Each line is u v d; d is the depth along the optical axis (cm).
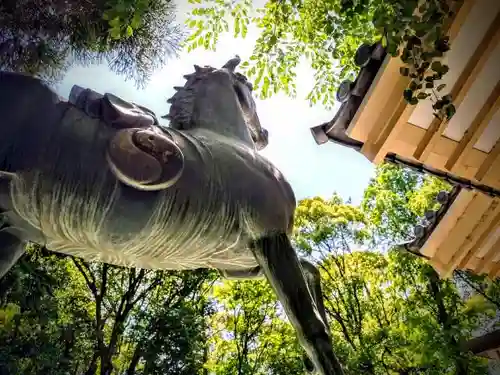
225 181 296
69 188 258
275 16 829
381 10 392
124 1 341
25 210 262
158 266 309
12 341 738
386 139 542
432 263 793
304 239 1772
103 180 262
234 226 296
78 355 1170
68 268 1434
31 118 260
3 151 253
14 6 307
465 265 770
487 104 533
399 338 1441
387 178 1739
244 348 1770
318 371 298
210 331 1806
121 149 266
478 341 1546
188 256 299
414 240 802
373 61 506
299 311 298
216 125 341
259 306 1827
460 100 522
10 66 302
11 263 268
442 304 1391
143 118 282
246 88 390
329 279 1764
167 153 273
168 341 1177
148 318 1223
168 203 274
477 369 1201
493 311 1354
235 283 1816
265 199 307
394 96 520
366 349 1486
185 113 354
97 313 1360
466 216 743
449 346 1194
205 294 1652
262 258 307
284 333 1823
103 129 271
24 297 691
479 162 587
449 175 610
